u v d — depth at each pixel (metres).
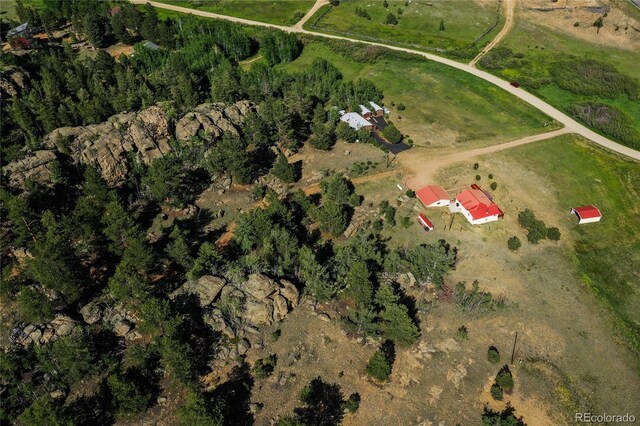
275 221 106.31
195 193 122.94
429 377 86.19
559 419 81.50
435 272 98.88
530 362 89.31
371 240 109.88
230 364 84.25
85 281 91.56
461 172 134.75
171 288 93.94
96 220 100.69
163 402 78.50
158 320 79.94
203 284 91.38
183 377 77.56
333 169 135.25
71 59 175.75
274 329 89.81
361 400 82.19
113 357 81.00
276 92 166.25
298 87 148.62
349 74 191.12
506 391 84.50
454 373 86.94
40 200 105.62
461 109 166.62
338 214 109.44
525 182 132.25
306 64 199.25
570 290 103.19
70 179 112.62
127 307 87.38
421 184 130.38
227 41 197.62
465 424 80.00
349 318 93.19
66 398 77.75
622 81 178.38
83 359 77.25
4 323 85.00
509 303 99.69
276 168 125.75
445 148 145.50
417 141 148.75
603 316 98.25
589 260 110.50
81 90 144.00
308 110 151.25
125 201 116.50
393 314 86.88
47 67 160.62
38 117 128.75
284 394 81.62
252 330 88.44
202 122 132.50
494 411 81.88
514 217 121.12
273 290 91.31
